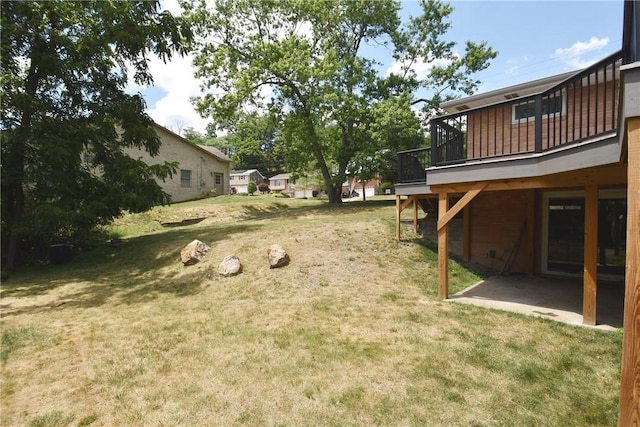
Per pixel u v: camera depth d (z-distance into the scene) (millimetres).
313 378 3312
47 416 2812
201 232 11000
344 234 9117
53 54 8953
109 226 13070
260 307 5504
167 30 10008
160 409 2885
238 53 16359
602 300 5793
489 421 2619
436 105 16344
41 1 8430
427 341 4105
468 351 3807
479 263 8781
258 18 16594
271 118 17547
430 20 16891
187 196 21500
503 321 4738
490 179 5219
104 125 9781
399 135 14867
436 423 2611
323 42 17453
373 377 3299
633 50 2754
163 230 13672
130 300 6082
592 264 4527
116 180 10047
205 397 3037
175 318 5121
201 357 3822
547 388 3051
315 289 6309
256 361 3691
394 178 20297
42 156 8602
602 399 2875
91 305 5867
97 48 9352
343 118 15555
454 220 9320
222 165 25047
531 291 6488
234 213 16922
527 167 4824
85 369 3600
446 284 5887
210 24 15781
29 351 4051
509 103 5066
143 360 3777
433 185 6008
